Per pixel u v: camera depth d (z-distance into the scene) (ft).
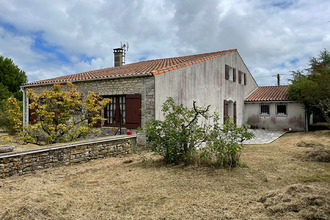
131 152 28.81
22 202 12.80
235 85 57.31
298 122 56.85
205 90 43.39
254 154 27.17
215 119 22.90
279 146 33.12
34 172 19.70
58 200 13.37
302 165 21.49
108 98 35.86
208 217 11.39
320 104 49.16
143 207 12.78
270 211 11.46
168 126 22.34
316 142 32.14
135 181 17.37
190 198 13.89
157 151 21.93
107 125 37.37
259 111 61.52
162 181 17.21
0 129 56.13
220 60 49.52
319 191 12.68
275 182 16.63
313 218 10.23
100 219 11.53
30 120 45.19
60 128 30.68
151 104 32.01
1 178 17.92
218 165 20.75
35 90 45.21
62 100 32.48
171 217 11.54
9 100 31.45
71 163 22.57
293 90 55.01
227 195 14.17
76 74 50.98
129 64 58.39
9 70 78.95
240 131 21.04
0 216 11.43
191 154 20.97
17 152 18.78
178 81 36.19
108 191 15.33
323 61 74.79
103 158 25.57
